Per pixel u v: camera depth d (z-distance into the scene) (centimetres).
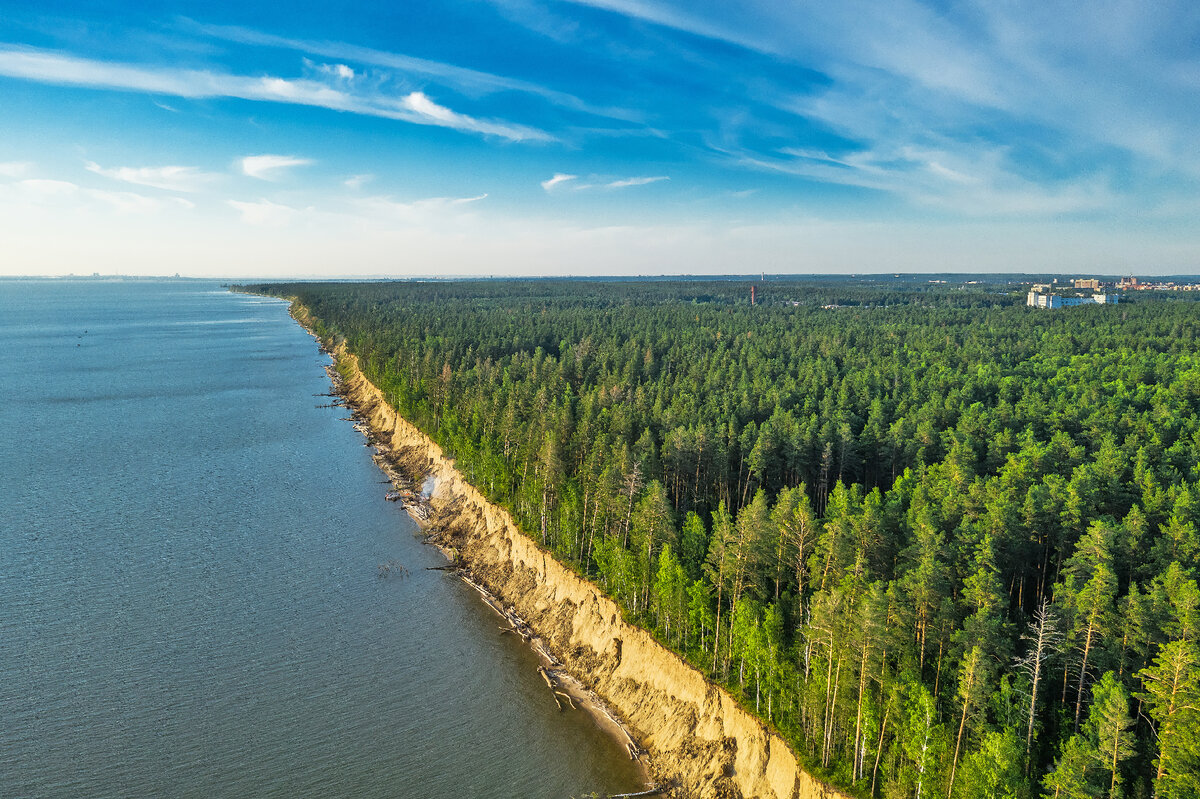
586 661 7262
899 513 7250
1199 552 5975
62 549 9406
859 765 4978
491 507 10050
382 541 10112
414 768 5812
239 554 9462
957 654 5266
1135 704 4931
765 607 6178
